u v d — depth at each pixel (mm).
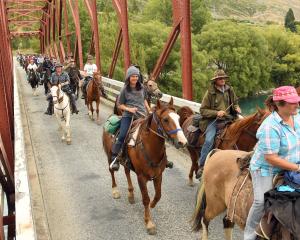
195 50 48094
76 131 11914
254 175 3576
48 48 42969
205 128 6090
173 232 5344
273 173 3477
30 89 24938
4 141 8273
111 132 6086
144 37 46625
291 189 3283
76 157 9156
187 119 6953
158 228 5480
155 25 48469
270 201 3312
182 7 8992
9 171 7949
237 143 5605
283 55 61062
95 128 12219
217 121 5934
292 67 59875
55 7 33938
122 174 7746
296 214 3164
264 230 3377
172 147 9391
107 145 6391
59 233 5469
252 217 3572
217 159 4352
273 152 3312
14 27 66312
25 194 3959
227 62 51688
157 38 45906
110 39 41031
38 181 7457
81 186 7215
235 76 51219
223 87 5965
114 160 5918
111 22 44156
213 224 5449
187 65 9109
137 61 43469
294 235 3113
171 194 6629
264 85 56375
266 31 60719
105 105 16359
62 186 7262
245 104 51000
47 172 8133
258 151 3527
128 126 5699
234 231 5207
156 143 5109
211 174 4344
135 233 5379
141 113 5824
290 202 3227
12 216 6965
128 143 5500
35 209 6148
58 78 12008
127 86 5848
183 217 5762
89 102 13203
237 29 53000
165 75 43562
